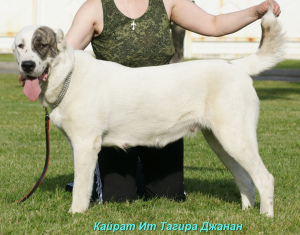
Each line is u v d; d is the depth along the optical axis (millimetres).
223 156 6680
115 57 6855
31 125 13539
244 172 6672
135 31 6828
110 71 6262
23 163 9422
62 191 7496
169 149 7082
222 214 6301
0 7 40938
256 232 5645
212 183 8266
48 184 8016
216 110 6227
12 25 41156
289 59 38875
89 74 6141
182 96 6316
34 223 5863
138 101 6270
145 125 6391
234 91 6219
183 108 6352
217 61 6422
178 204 6887
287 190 7715
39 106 17422
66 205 6656
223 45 39094
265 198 6168
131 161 7047
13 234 5543
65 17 40625
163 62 6996
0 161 9539
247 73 6391
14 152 10359
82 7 6871
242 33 38719
